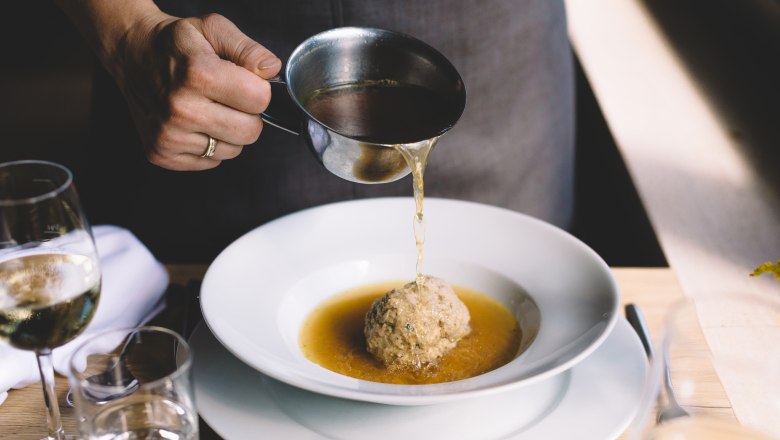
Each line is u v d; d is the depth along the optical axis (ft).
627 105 3.99
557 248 2.33
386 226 2.48
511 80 2.95
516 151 3.05
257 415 1.95
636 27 4.75
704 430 1.73
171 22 2.26
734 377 1.77
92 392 1.68
